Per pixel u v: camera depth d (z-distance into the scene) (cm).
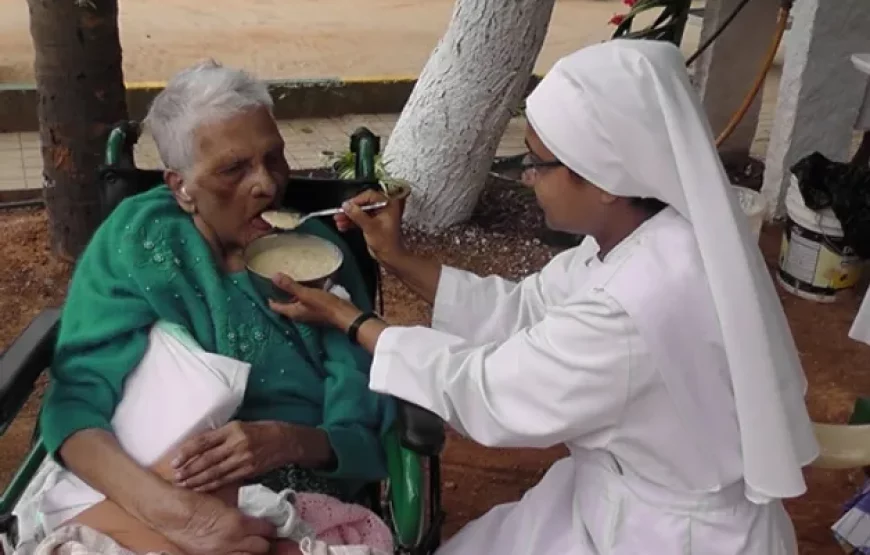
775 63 779
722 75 529
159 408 173
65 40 343
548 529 183
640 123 145
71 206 377
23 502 177
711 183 145
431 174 445
